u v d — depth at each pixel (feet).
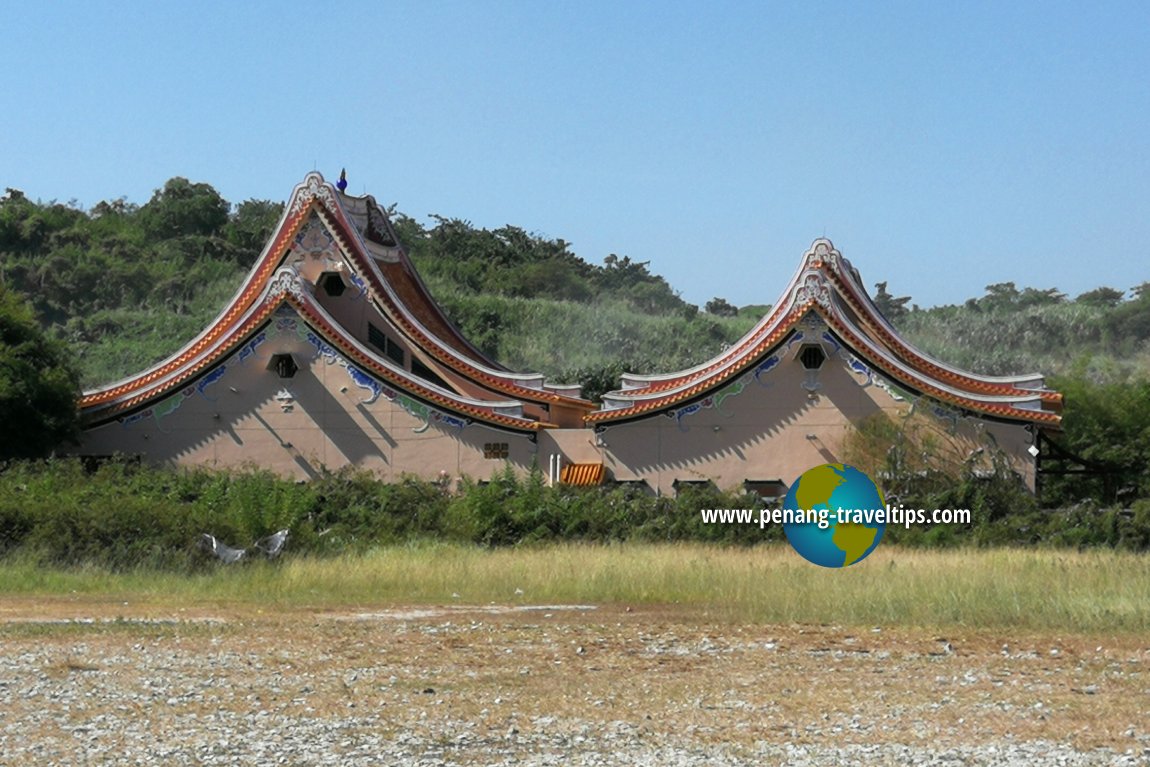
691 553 130.11
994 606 95.45
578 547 137.90
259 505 144.36
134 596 107.34
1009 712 65.10
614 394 181.47
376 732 61.41
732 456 176.65
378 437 181.47
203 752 57.82
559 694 69.72
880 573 110.83
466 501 150.92
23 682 71.92
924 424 171.73
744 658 80.33
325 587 112.68
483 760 56.80
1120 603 96.22
